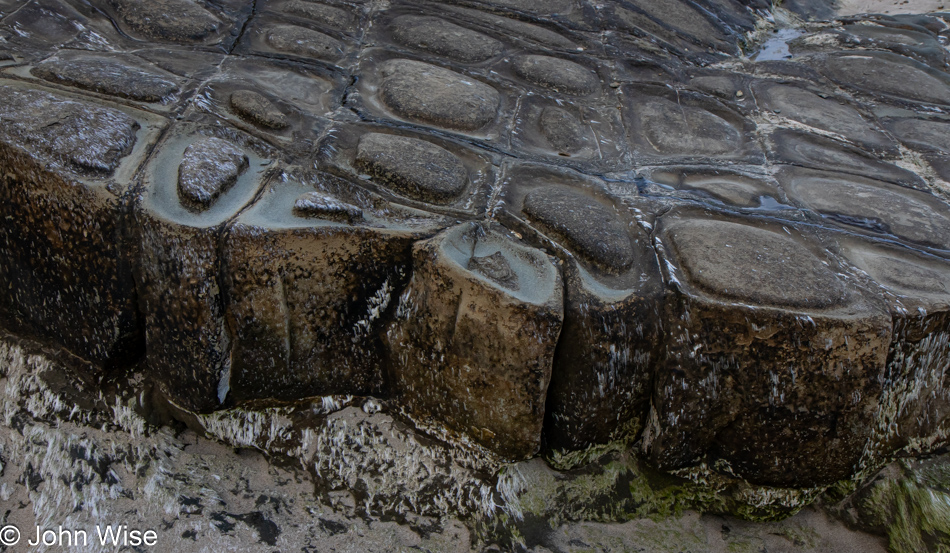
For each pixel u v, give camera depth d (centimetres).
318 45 220
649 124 220
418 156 174
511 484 158
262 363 154
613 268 153
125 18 213
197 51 206
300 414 163
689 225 168
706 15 290
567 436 156
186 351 148
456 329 146
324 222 148
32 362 171
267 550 153
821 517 168
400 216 157
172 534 154
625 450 164
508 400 146
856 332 142
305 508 159
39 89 169
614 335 146
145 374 166
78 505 158
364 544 155
